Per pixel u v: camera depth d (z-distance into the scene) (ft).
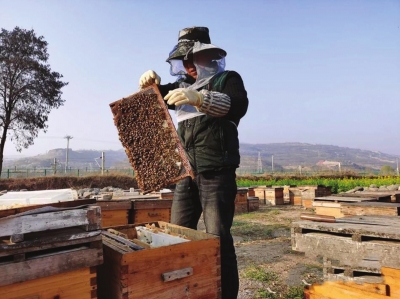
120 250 6.81
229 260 9.07
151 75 9.82
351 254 8.53
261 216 39.11
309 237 9.50
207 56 9.43
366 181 77.87
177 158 8.04
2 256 5.41
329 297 8.82
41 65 97.76
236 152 9.44
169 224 9.96
